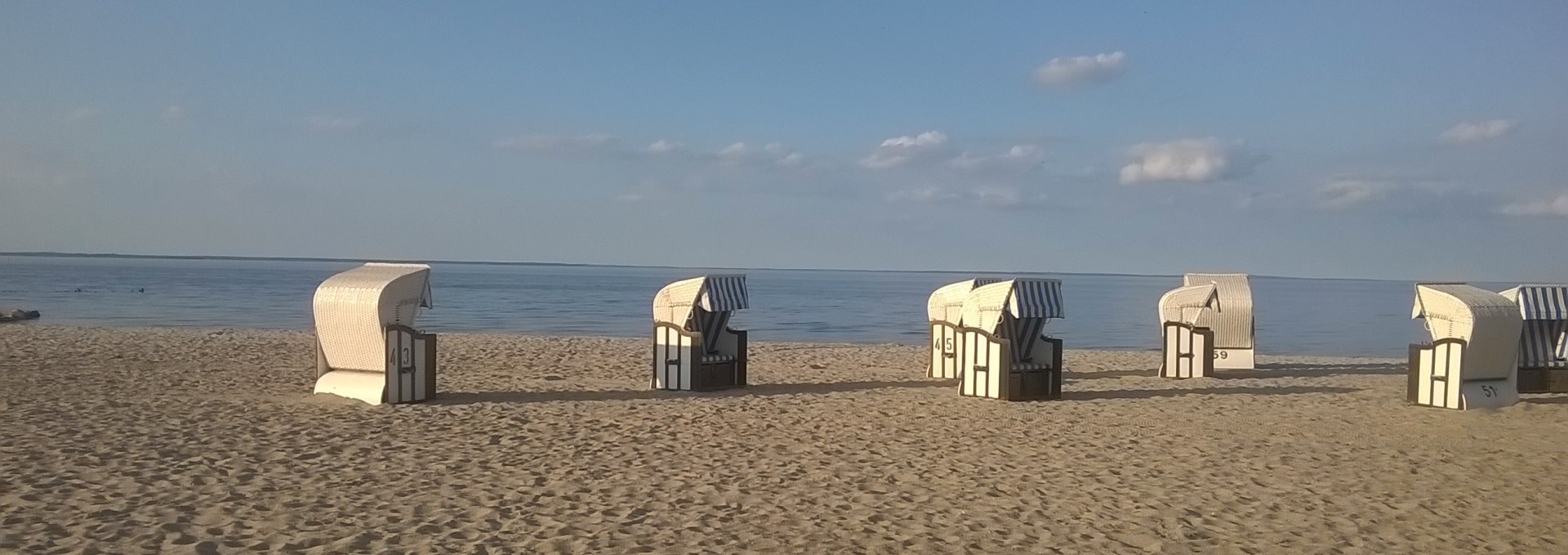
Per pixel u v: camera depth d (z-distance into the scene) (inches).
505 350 802.2
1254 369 754.2
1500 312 527.5
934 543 264.5
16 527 250.1
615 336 1158.3
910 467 361.1
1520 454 401.7
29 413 415.8
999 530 278.5
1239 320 743.7
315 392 493.4
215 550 239.6
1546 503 320.8
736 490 319.0
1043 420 474.6
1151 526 286.2
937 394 564.4
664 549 252.8
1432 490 336.2
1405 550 266.2
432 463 346.6
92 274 3804.1
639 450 381.1
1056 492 325.4
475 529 265.7
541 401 504.7
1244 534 279.9
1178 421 478.6
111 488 294.2
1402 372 754.2
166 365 638.5
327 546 245.6
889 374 680.4
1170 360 685.3
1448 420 490.0
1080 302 2819.9
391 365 474.3
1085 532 278.7
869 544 262.4
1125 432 446.0
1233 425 469.1
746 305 578.2
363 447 368.5
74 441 358.0
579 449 379.2
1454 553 264.4
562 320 1534.2
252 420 416.5
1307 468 371.2
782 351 862.5
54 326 1027.9
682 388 558.6
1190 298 700.0
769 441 405.1
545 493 308.3
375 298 473.7
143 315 1432.1
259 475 319.3
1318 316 2175.2
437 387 557.9
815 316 1866.4
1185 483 342.0
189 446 357.7
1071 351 933.8
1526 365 597.0
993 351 542.9
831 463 363.9
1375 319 2046.0
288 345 808.3
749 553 251.3
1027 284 547.2
